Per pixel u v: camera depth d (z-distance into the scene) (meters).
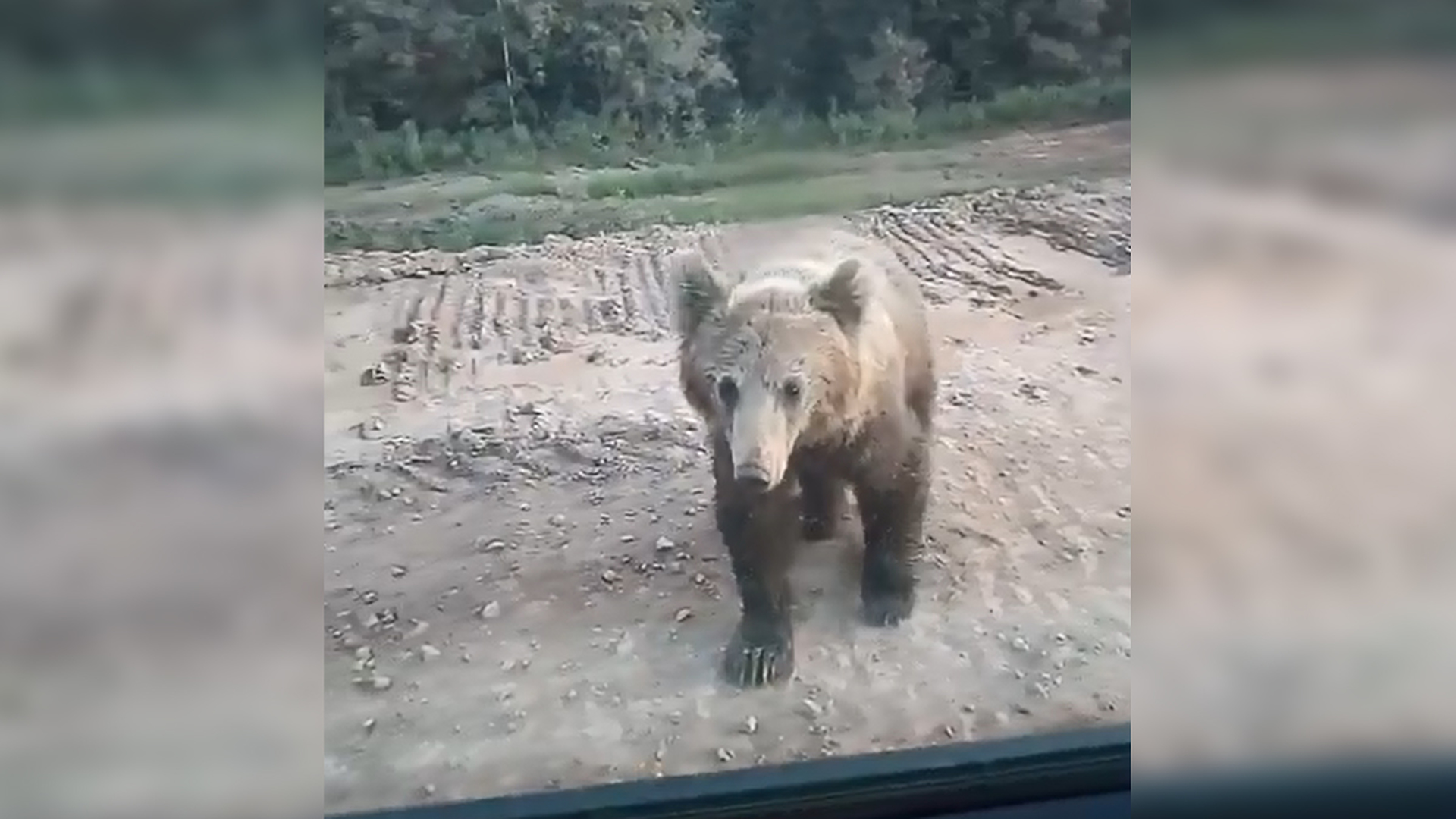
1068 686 1.97
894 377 2.01
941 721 1.92
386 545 2.09
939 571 2.12
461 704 1.93
